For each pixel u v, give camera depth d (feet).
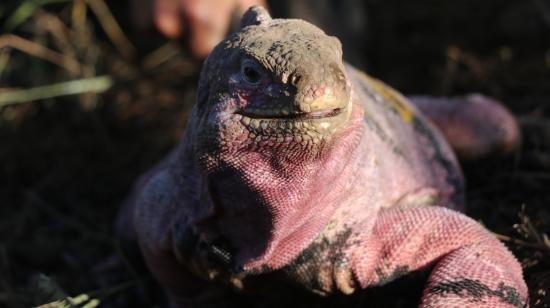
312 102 11.25
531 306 14.23
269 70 11.68
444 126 19.31
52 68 26.11
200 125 12.96
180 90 26.40
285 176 12.11
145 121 25.52
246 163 12.12
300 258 13.82
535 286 14.57
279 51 11.72
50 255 20.53
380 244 14.11
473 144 19.25
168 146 24.56
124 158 24.30
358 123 12.09
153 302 18.15
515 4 27.35
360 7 25.03
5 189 23.61
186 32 18.44
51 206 23.07
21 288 18.74
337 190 13.01
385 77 26.35
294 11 21.36
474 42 27.04
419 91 25.61
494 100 21.90
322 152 11.76
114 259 19.69
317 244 13.78
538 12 26.40
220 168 12.51
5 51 25.22
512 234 16.35
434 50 26.96
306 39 11.98
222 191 12.96
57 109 25.39
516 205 17.92
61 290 15.61
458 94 25.02
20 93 23.94
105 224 21.86
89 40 26.58
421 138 17.26
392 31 27.66
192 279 15.51
